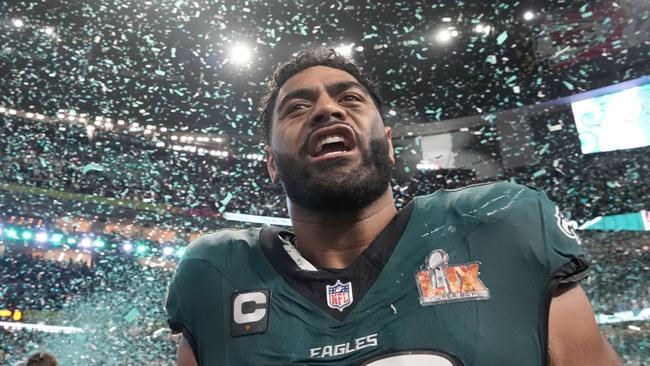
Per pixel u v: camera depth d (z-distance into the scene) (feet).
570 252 2.28
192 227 39.11
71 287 32.86
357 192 2.60
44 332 29.43
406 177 44.04
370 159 2.71
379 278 2.37
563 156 39.91
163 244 37.83
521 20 41.16
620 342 22.17
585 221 35.78
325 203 2.62
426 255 2.39
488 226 2.41
